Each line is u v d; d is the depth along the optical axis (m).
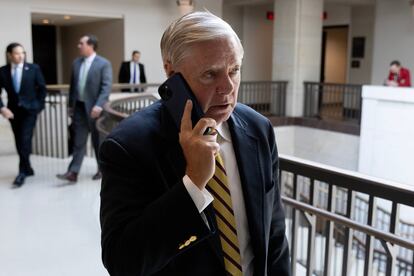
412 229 5.44
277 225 1.14
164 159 0.91
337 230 4.48
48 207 3.96
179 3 10.02
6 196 4.24
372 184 1.70
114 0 10.20
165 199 0.83
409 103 7.52
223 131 1.03
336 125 9.64
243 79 13.03
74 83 4.56
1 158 6.06
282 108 10.89
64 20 11.19
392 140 7.84
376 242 4.65
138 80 9.86
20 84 4.53
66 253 3.07
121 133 0.91
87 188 4.50
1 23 8.70
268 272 1.12
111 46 11.05
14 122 4.65
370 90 8.10
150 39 10.84
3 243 3.21
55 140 6.02
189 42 0.87
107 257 0.87
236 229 1.00
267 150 1.09
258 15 13.03
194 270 0.92
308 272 2.17
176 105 0.90
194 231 0.83
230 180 1.02
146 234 0.82
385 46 11.40
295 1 10.40
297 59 10.59
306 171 1.98
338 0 11.33
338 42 14.77
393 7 11.11
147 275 0.86
